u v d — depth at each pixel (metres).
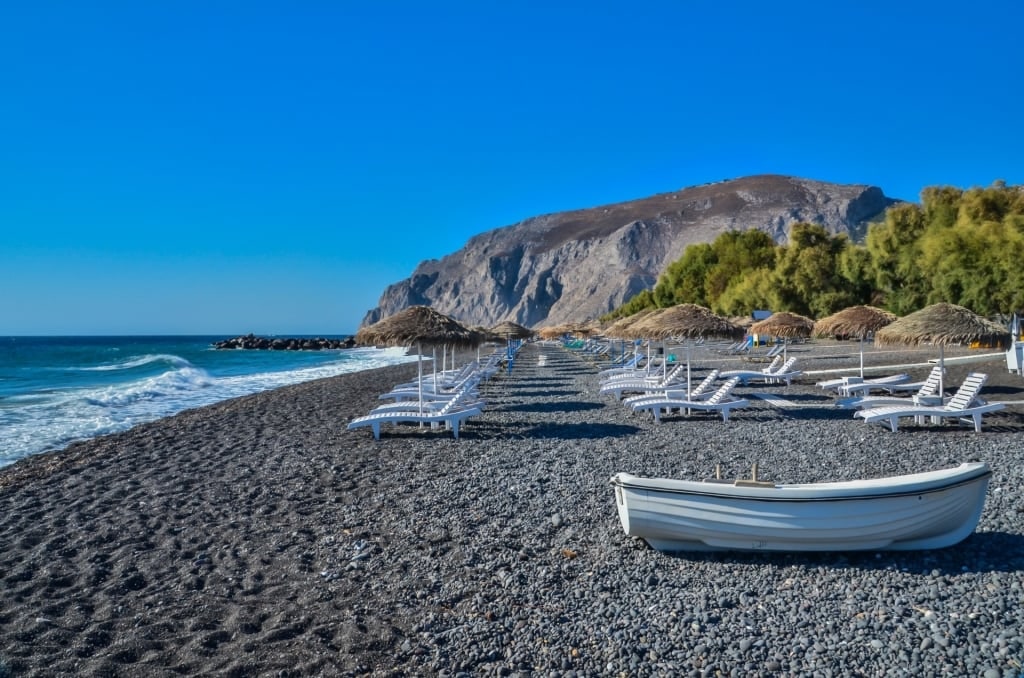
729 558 6.24
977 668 4.39
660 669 4.52
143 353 72.69
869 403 13.70
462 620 5.25
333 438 13.12
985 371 20.86
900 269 40.88
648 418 14.55
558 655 4.71
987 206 41.41
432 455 11.18
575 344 53.66
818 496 5.99
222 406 19.53
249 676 4.50
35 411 19.38
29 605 5.61
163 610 5.50
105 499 8.95
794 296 50.81
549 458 10.60
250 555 6.76
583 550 6.58
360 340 13.73
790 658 4.59
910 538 6.16
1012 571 5.75
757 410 15.09
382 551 6.75
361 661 4.69
